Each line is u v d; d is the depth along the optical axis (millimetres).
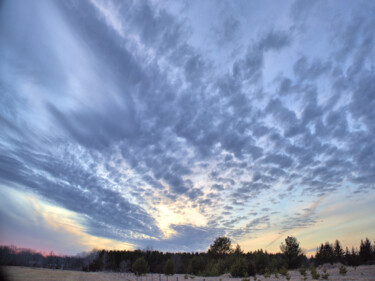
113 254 111000
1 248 39625
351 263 47688
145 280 38156
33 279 30250
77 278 38969
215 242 64938
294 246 45719
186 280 36594
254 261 41938
